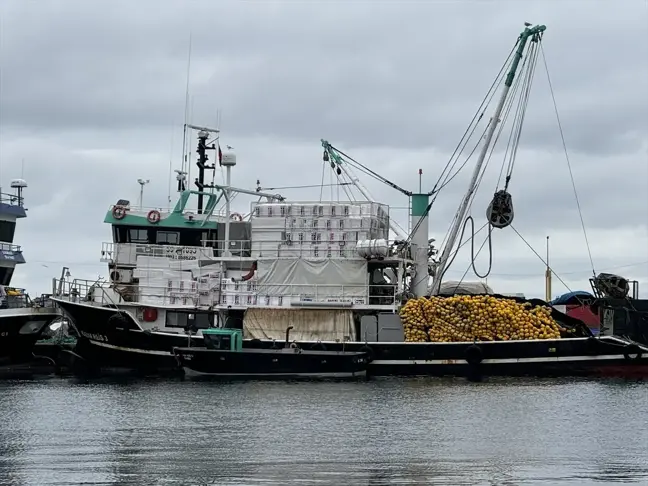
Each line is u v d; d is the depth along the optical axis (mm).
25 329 64875
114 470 34656
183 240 67125
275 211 63750
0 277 73125
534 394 52406
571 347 59125
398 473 34281
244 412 46750
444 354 59500
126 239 66812
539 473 34375
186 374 60125
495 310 59875
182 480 33281
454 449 38250
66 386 56656
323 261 62312
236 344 59562
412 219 65938
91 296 64125
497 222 64375
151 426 43094
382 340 61000
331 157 70312
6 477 33656
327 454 37281
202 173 69562
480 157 65625
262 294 62469
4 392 54000
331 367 59219
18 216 74562
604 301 62094
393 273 65188
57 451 37750
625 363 59062
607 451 37969
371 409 47531
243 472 34375
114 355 62625
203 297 62875
